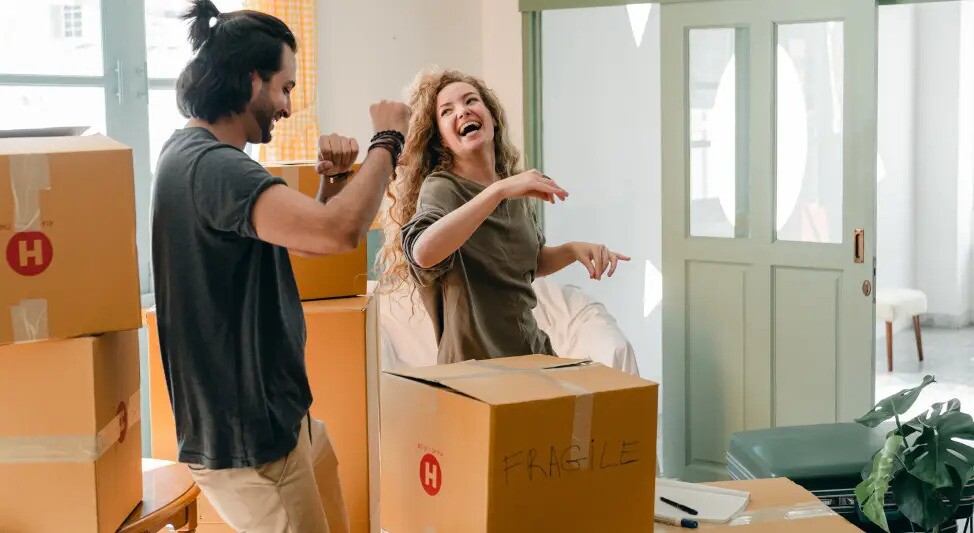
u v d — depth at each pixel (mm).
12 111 3426
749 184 4180
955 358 6480
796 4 3988
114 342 1815
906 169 7164
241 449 1655
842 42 3951
